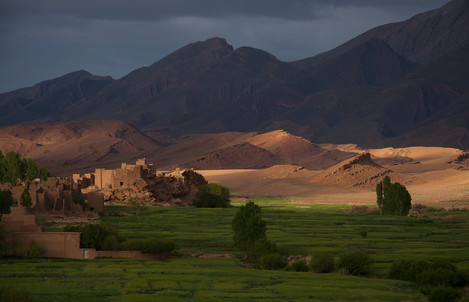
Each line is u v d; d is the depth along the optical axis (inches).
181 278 5167.3
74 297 4394.7
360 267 5639.8
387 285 4872.0
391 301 4311.0
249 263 6402.6
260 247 6422.2
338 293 4544.8
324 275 5403.5
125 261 6077.8
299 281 5054.1
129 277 5196.9
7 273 5290.4
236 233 6579.7
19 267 5565.9
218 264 6141.7
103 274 5305.1
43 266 5649.6
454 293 4301.2
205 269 5669.3
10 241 6235.2
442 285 4662.9
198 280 5103.3
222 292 4616.1
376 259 6382.9
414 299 4384.8
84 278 5137.8
